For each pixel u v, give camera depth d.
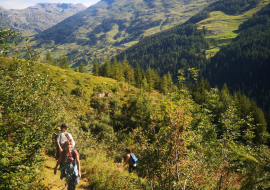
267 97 141.88
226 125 7.86
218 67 199.62
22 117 3.57
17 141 3.61
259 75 168.88
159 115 4.57
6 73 4.06
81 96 37.25
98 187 5.32
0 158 2.87
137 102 32.19
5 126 3.23
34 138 3.92
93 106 36.22
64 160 3.82
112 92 46.72
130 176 5.77
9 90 3.88
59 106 6.71
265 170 4.28
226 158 5.25
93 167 6.89
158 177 4.41
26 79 4.42
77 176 3.91
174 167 4.16
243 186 4.30
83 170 7.30
